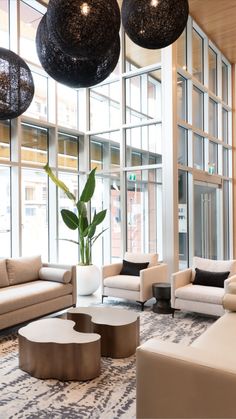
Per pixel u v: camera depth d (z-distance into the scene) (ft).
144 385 5.93
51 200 21.01
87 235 19.44
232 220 29.17
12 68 8.56
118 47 7.98
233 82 29.94
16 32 18.01
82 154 23.56
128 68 21.89
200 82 24.57
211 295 13.79
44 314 14.23
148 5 6.97
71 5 6.14
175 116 19.47
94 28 6.31
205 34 24.77
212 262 15.70
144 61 21.03
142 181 21.26
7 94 8.54
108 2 6.32
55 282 15.74
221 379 5.24
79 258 20.74
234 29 24.26
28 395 8.62
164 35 7.31
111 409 7.99
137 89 21.58
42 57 7.83
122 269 18.08
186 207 22.09
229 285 11.85
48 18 6.55
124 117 21.90
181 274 15.12
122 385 9.12
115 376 9.64
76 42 6.47
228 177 28.96
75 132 22.75
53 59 7.68
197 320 14.52
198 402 5.42
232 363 5.44
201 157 24.97
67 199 21.81
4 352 11.41
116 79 22.16
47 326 10.75
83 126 23.52
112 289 16.90
